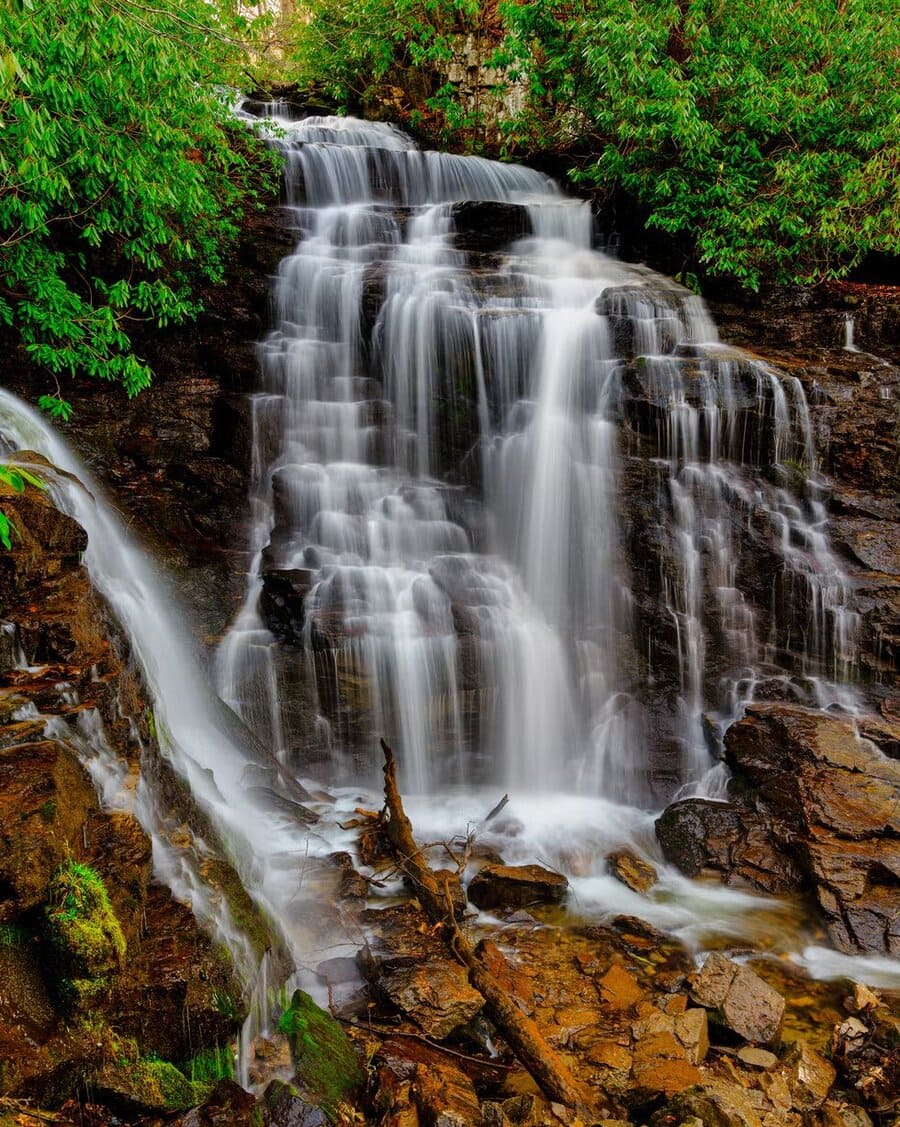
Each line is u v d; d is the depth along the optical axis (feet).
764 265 40.75
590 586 31.35
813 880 21.18
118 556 23.54
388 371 35.58
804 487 31.50
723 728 27.58
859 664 28.14
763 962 19.29
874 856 21.11
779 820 23.20
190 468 31.48
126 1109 10.94
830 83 39.68
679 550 30.14
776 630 29.50
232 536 30.73
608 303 36.86
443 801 26.58
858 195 37.81
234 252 37.70
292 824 22.03
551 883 21.07
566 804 27.25
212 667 25.99
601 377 34.73
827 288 39.75
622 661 29.81
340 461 34.17
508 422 34.71
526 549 32.78
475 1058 15.28
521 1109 13.71
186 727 22.88
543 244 45.62
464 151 59.21
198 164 33.24
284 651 26.58
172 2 28.89
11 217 27.76
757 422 32.09
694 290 41.63
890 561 29.45
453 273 38.29
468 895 21.04
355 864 21.31
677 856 23.43
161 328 34.35
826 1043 16.70
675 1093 14.20
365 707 26.40
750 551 30.17
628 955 19.17
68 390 31.42
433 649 26.96
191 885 14.44
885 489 31.68
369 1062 14.40
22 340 29.94
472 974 16.58
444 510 33.04
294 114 63.26
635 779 28.07
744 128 40.14
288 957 16.38
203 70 31.86
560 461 32.45
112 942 11.25
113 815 13.29
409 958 17.02
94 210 29.50
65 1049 10.55
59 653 15.30
